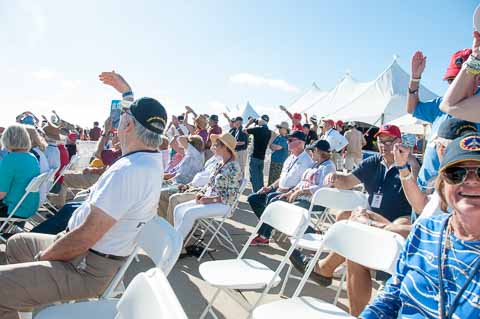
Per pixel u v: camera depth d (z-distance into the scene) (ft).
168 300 4.10
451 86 5.94
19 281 6.83
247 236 18.39
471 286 4.66
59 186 21.38
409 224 10.44
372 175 12.33
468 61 5.65
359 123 53.62
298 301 8.20
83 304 7.23
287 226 10.00
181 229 14.52
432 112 10.08
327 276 10.57
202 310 10.88
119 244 7.73
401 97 50.21
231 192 15.28
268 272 9.83
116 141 22.97
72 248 7.23
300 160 18.13
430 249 5.23
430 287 5.11
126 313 4.69
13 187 13.82
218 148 15.69
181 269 13.91
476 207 4.66
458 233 4.99
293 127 35.40
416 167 11.64
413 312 5.31
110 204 7.30
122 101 9.53
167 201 18.56
